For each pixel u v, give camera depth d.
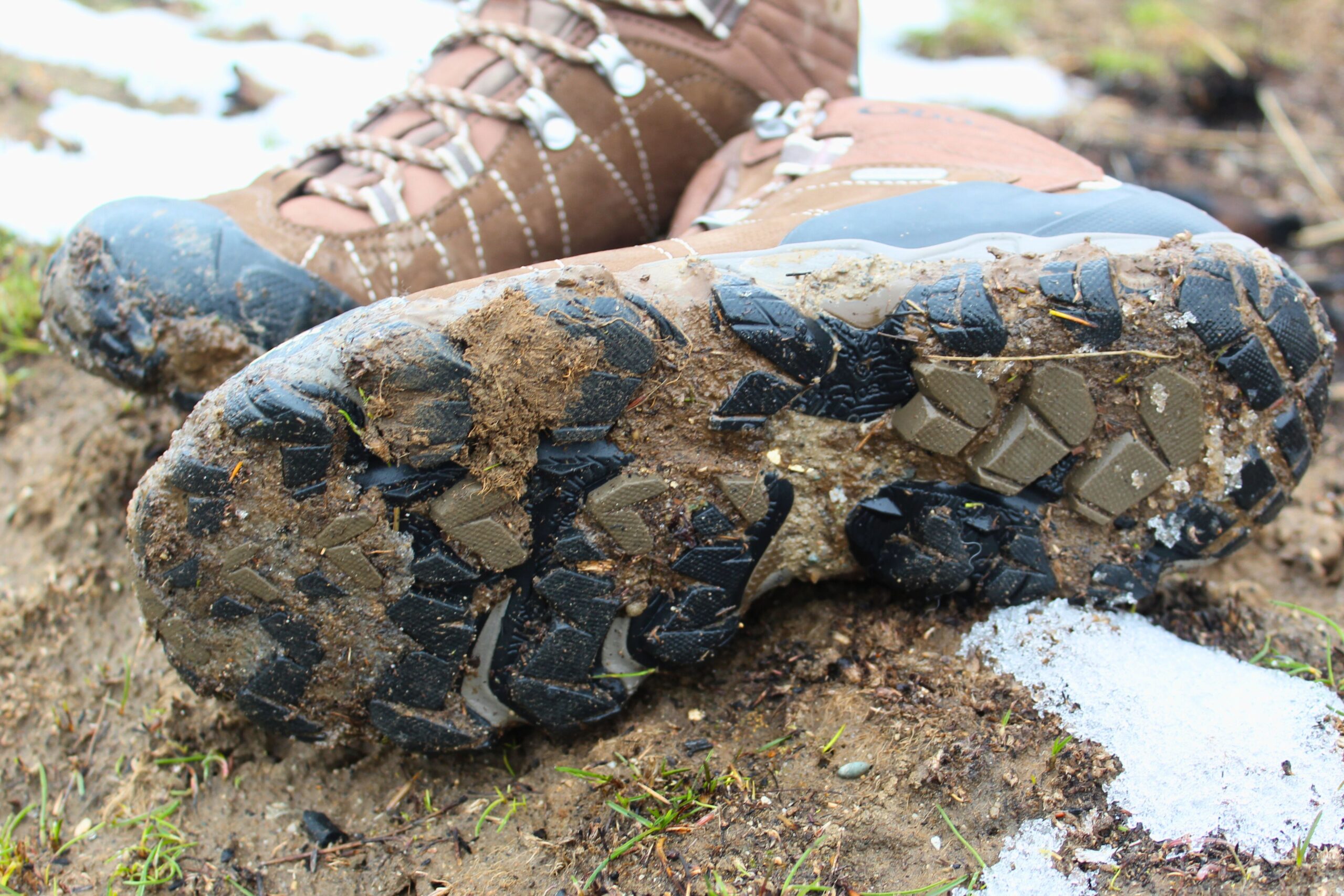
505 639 0.43
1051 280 0.42
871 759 0.43
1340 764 0.42
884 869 0.41
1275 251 0.71
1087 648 0.45
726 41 0.53
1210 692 0.44
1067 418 0.43
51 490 0.55
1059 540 0.45
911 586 0.46
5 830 0.45
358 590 0.42
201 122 0.72
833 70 0.56
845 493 0.44
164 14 0.86
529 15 0.52
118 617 0.51
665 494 0.43
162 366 0.48
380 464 0.41
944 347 0.42
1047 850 0.41
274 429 0.40
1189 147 0.82
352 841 0.44
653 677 0.47
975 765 0.42
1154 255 0.43
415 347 0.40
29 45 0.78
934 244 0.44
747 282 0.42
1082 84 0.90
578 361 0.40
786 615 0.48
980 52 0.94
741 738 0.45
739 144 0.54
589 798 0.43
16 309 0.60
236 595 0.42
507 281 0.41
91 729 0.48
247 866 0.44
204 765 0.46
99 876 0.44
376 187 0.50
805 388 0.43
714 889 0.41
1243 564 0.52
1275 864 0.41
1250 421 0.44
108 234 0.47
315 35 0.85
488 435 0.41
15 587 0.52
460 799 0.45
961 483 0.44
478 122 0.51
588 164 0.53
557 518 0.42
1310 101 0.89
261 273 0.48
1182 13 1.01
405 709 0.43
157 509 0.41
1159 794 0.42
